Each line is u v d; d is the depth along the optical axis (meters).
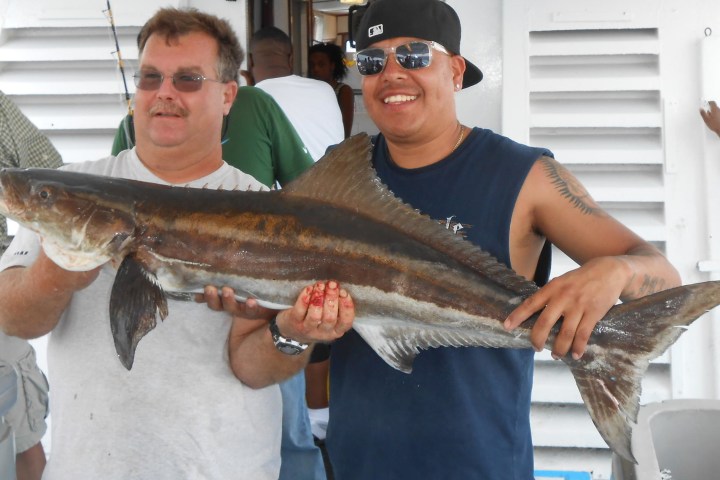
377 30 2.25
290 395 3.54
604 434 1.85
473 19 3.68
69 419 2.30
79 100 4.01
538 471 3.25
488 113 3.71
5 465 2.46
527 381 2.27
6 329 2.26
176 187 2.12
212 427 2.31
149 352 2.30
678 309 1.82
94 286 2.33
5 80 3.99
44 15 3.91
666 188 3.57
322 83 4.52
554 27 3.59
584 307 1.80
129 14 3.89
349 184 2.06
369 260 2.03
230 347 2.36
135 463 2.27
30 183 2.04
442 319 2.03
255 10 5.41
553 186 2.17
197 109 2.41
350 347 2.34
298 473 3.63
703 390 3.54
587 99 3.63
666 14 3.53
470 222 2.19
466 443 2.17
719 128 3.46
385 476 2.25
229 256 2.05
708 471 2.64
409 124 2.24
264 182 3.56
